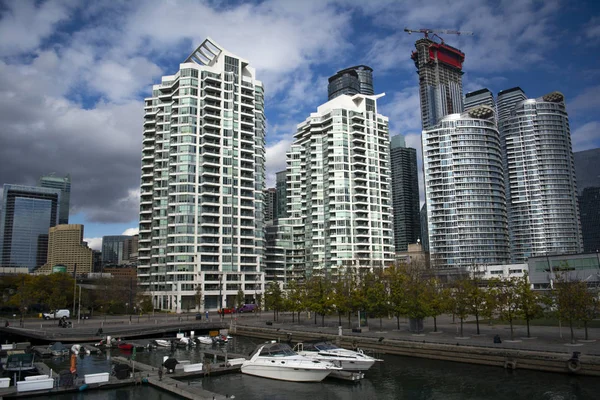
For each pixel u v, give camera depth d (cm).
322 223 19662
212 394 4147
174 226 15400
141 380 4734
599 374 4506
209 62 18162
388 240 19938
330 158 19688
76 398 4266
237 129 16888
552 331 7006
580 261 13125
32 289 12138
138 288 14500
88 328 8650
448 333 7088
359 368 5275
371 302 7794
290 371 4984
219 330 9288
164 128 16538
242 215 16512
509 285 7250
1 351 6588
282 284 17550
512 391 4272
